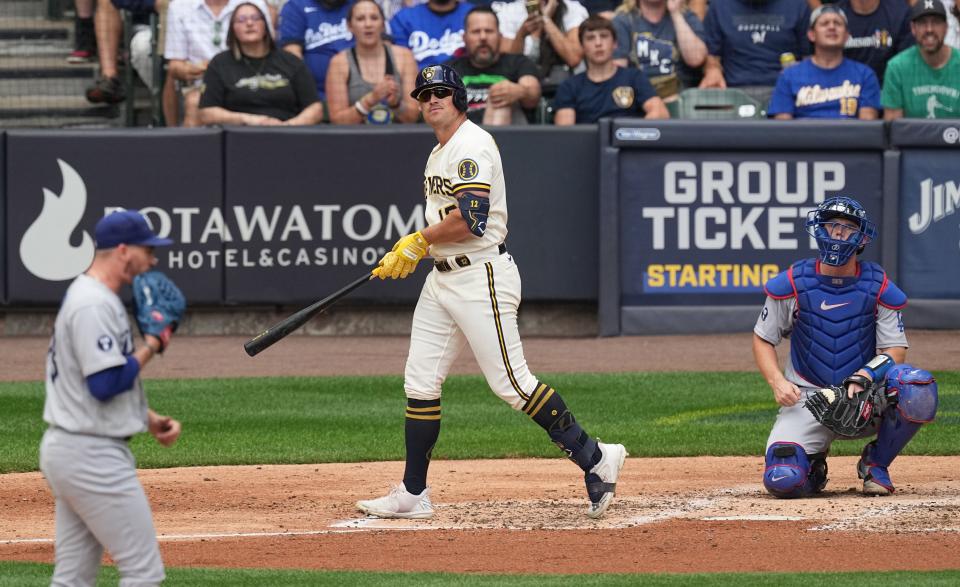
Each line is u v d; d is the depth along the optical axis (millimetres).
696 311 46219
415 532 21922
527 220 46656
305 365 42250
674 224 46031
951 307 45875
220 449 30797
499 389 22344
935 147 45812
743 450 30438
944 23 46781
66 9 57844
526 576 18219
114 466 14266
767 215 46156
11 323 47656
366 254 46656
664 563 19328
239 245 46656
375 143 46375
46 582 17531
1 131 46344
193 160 46531
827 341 24000
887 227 45875
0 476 27875
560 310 47781
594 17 47594
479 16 47812
